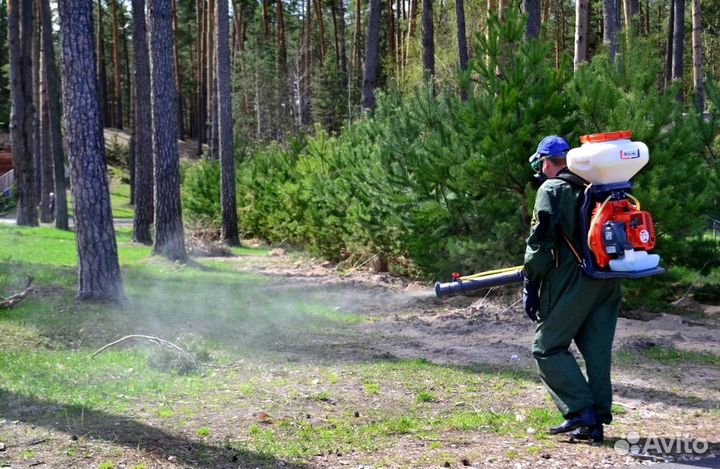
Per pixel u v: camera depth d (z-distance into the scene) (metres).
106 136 69.44
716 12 51.50
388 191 13.08
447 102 13.19
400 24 49.22
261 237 26.27
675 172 10.44
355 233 16.28
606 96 10.37
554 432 5.09
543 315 5.05
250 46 60.03
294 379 6.84
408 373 7.16
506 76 11.04
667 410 5.97
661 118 10.31
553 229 4.88
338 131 55.72
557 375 4.98
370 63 25.22
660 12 54.31
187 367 7.00
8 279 12.85
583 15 16.41
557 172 5.12
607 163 4.72
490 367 7.48
